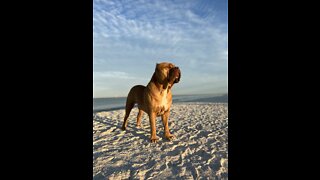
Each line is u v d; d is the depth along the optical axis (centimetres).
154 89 416
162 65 400
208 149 376
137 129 583
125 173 282
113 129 592
